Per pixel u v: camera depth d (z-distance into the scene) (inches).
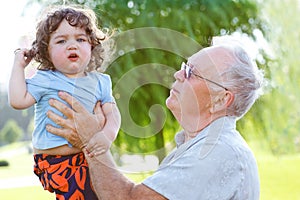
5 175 443.8
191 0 144.9
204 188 69.8
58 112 75.7
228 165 70.8
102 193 71.3
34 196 257.9
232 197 70.7
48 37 76.5
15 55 79.0
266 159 231.9
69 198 75.3
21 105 75.4
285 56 188.1
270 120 175.3
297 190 231.3
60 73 78.0
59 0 132.4
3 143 1071.6
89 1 138.5
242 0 153.9
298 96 188.9
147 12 138.6
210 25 142.4
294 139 191.6
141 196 70.3
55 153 76.3
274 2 185.8
